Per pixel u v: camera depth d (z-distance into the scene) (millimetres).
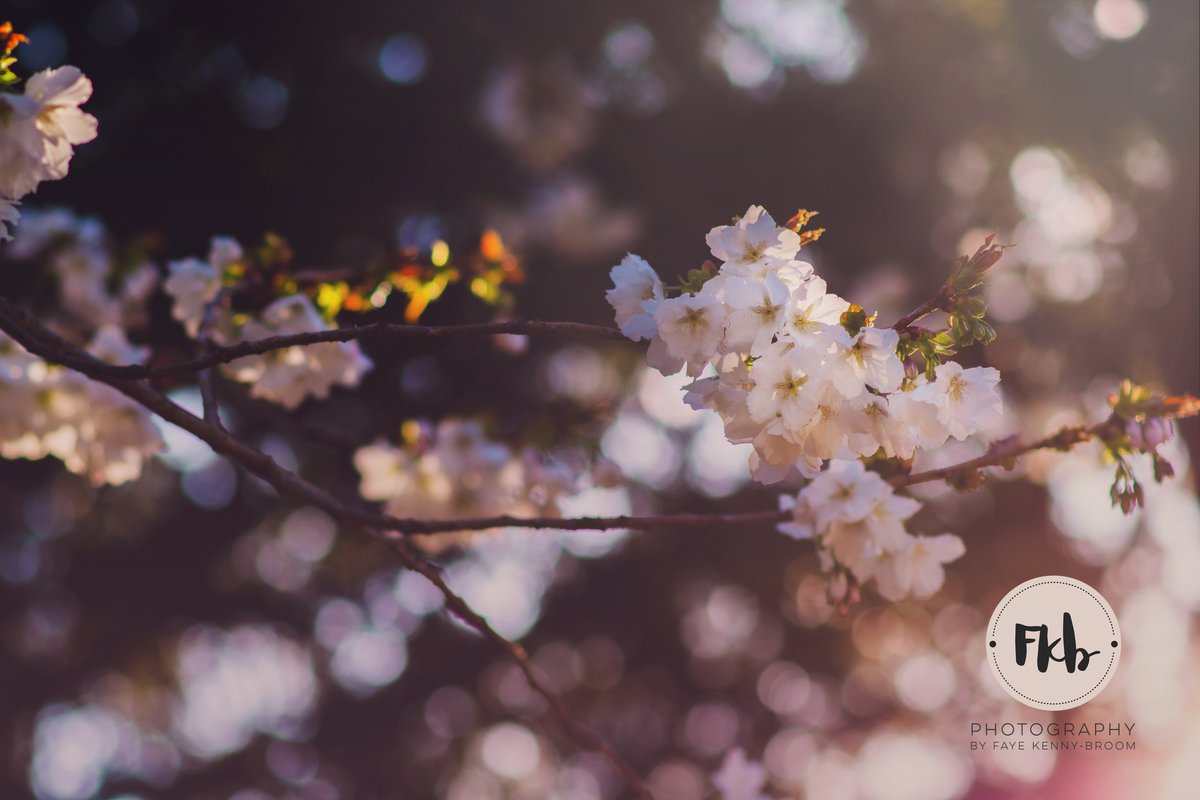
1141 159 7832
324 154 6902
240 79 6754
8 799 9328
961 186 8109
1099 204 7969
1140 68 7477
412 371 7367
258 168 6777
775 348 1608
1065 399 8234
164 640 9234
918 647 9875
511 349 3154
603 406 3461
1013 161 7914
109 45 6516
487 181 7266
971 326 1662
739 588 9312
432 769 9844
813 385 1606
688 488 9086
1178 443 7957
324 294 2789
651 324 1668
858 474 2172
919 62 7711
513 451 3340
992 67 7699
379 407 7270
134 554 8664
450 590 2137
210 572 8789
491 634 2146
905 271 7883
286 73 6770
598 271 7520
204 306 2910
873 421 1670
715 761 10281
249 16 6578
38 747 9688
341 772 9805
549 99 6898
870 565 2207
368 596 9312
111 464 2908
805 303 1641
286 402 2836
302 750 9859
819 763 10672
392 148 7012
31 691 9031
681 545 9062
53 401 2848
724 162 7688
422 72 7012
